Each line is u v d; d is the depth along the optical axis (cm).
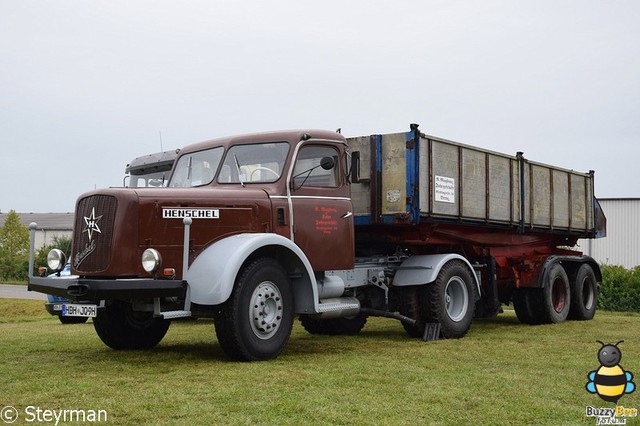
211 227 665
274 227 707
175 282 617
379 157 863
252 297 648
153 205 637
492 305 1024
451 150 904
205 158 780
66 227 4244
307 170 748
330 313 755
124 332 731
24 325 1073
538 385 540
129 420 422
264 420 423
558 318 1103
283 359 666
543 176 1126
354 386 527
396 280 864
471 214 938
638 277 1645
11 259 3638
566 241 1265
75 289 599
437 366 627
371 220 864
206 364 626
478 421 430
